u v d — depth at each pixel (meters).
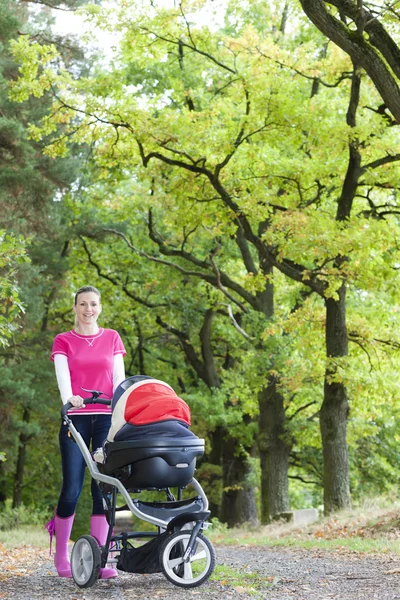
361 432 23.27
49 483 32.97
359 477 27.48
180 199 18.44
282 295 24.92
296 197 18.52
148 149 18.19
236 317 27.33
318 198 19.03
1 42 20.55
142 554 5.68
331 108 17.17
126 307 27.88
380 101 18.69
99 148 18.83
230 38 17.14
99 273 27.30
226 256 25.34
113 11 17.34
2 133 19.56
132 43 17.59
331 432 17.89
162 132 17.28
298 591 5.53
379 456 27.75
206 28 18.31
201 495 5.74
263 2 21.52
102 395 6.40
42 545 14.02
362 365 18.48
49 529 6.62
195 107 22.70
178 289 26.59
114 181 20.23
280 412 22.03
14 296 9.38
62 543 6.56
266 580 6.26
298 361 20.77
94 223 25.94
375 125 16.31
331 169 17.95
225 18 22.91
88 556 5.80
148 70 23.72
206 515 5.50
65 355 6.41
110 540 5.72
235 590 5.49
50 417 26.77
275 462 21.77
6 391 22.27
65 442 6.37
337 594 5.33
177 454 5.62
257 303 22.88
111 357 6.48
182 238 24.94
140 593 5.41
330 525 14.11
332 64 17.34
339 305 17.92
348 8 11.55
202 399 24.59
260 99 16.73
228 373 25.27
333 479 17.70
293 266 19.06
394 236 16.27
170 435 5.65
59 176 22.20
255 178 18.20
